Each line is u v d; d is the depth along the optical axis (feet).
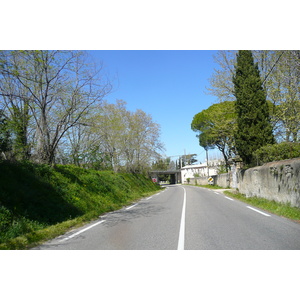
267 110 59.00
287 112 58.34
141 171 138.21
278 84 61.26
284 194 35.81
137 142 121.70
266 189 44.11
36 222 29.01
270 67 66.95
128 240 21.76
